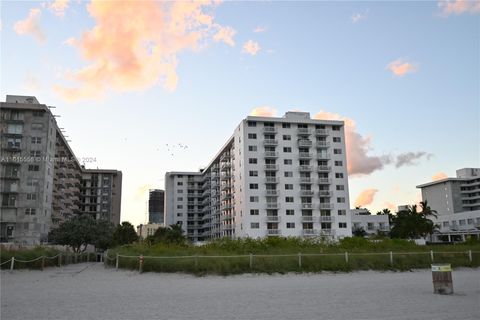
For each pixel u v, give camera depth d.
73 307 14.16
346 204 100.62
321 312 12.97
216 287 20.89
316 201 98.88
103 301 15.68
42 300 15.98
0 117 86.00
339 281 23.83
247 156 97.44
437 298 16.14
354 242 44.06
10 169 84.50
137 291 19.20
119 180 153.12
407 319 11.73
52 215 95.31
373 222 136.38
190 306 14.37
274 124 101.06
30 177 85.00
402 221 106.38
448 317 11.97
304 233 95.00
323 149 103.00
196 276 27.27
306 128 102.56
